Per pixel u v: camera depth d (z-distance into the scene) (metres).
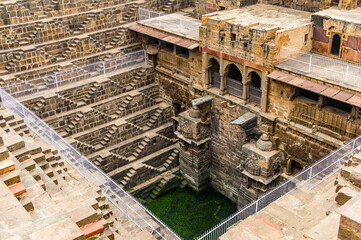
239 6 37.16
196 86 37.22
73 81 37.97
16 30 37.19
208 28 33.34
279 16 33.53
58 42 38.91
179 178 39.94
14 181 14.84
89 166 24.11
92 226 15.10
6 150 15.05
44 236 10.76
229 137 35.44
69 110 37.00
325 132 28.09
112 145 38.59
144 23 41.31
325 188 18.75
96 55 40.47
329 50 30.39
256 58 30.23
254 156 31.88
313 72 27.72
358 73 27.27
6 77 35.59
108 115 38.88
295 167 32.12
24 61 36.72
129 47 42.53
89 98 37.97
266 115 31.31
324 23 29.98
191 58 37.38
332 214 11.87
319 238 11.28
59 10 40.16
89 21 40.97
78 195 20.39
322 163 22.89
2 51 36.09
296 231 13.95
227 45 32.25
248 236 13.62
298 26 29.81
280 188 22.22
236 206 36.94
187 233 33.59
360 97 24.73
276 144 31.73
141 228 22.28
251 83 35.59
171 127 42.12
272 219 15.95
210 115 36.62
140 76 41.50
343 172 17.06
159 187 39.00
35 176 17.89
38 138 26.98
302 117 29.33
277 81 29.81
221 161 37.38
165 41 40.47
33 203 14.76
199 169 38.00
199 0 42.56
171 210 36.94
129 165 38.56
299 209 16.66
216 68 36.34
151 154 40.31
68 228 11.00
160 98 43.28
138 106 40.97
